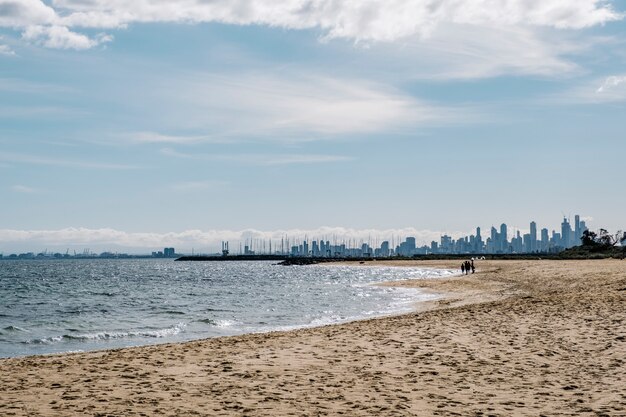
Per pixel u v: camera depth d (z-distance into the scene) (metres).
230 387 11.76
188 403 10.30
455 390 11.24
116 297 66.56
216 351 17.53
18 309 49.75
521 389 11.24
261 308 46.88
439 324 22.09
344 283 94.31
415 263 193.25
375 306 42.62
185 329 31.22
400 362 14.48
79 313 45.06
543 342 16.70
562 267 82.81
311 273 150.88
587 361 13.82
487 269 105.62
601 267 74.69
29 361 16.80
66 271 188.25
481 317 23.69
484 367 13.52
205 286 93.12
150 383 12.31
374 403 10.21
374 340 18.55
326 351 16.55
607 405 9.87
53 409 9.86
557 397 10.55
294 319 36.16
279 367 14.09
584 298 29.19
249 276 139.00
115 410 9.76
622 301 26.12
